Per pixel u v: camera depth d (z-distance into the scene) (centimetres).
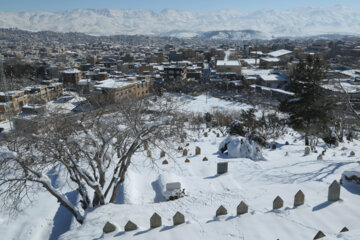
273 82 11138
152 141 1312
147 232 1009
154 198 1603
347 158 2230
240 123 3003
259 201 1198
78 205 1659
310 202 1121
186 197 1384
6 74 9006
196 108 8006
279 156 2411
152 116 1329
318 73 3080
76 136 1291
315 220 986
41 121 1209
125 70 16412
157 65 18925
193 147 2855
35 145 1196
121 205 1341
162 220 1127
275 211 1070
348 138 3825
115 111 1384
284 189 1324
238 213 1081
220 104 8650
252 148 2316
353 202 1092
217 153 2506
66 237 1056
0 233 1440
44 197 1777
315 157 2272
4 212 1582
